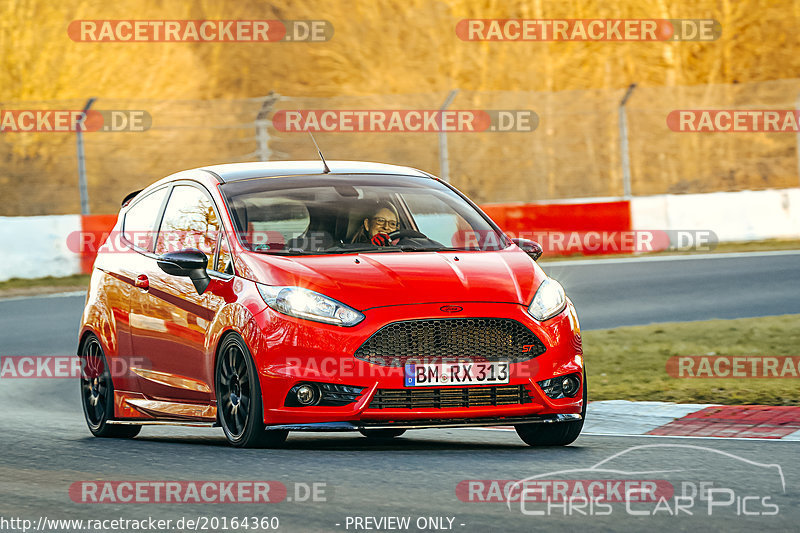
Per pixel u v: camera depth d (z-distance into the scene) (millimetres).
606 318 52688
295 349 23594
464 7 120688
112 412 29531
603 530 16719
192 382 26422
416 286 24234
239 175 28406
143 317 28219
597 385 36188
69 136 106750
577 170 117875
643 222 80562
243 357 24469
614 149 120438
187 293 26688
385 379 23391
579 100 122188
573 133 119750
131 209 31062
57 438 28234
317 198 27781
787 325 47750
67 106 106688
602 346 44562
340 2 118500
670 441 26000
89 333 30703
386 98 114000
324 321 23625
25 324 53719
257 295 24500
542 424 25875
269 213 26844
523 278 25328
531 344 24406
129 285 29031
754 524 17062
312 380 23453
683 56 129250
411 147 112312
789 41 133125
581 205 79500
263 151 82188
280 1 115688
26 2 110500
